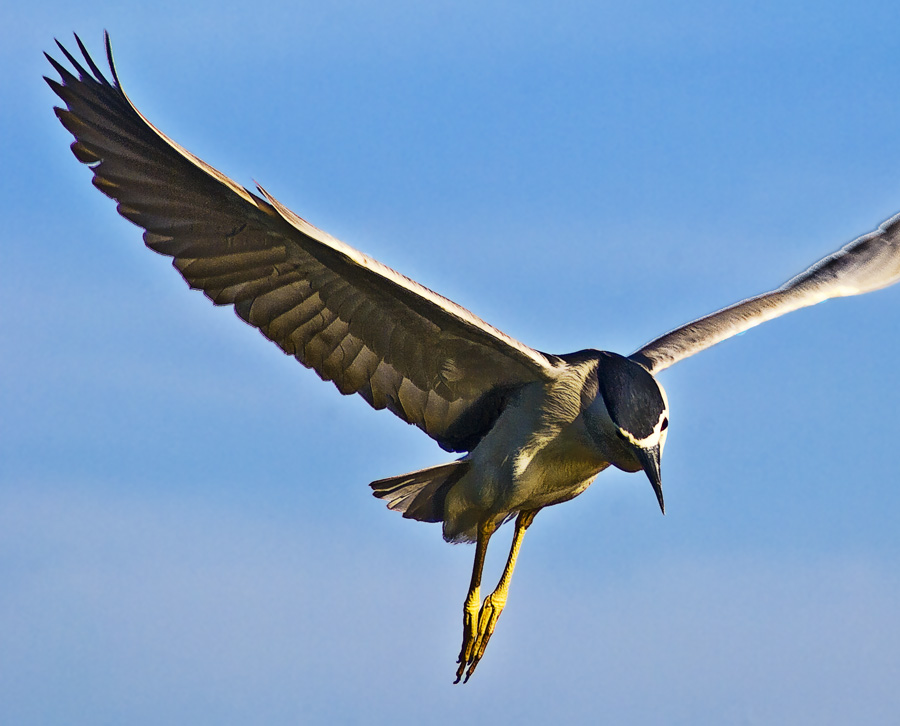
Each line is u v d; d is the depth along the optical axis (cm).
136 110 936
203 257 1087
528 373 1181
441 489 1253
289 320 1139
